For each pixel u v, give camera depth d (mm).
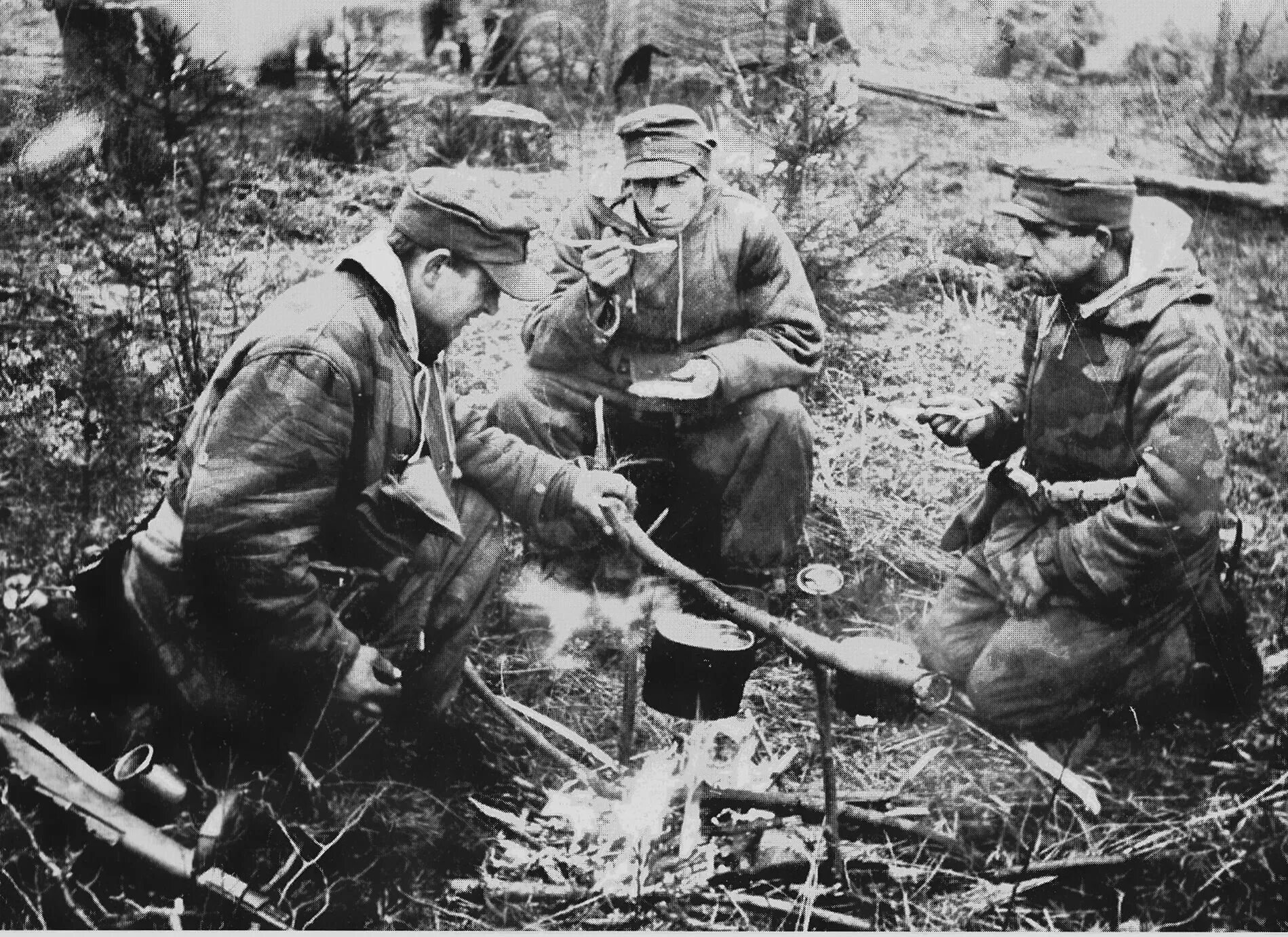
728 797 3475
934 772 3621
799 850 3389
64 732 3355
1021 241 3451
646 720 3723
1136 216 3436
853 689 3227
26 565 3740
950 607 3787
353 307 3184
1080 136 5105
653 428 3893
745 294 3875
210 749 3359
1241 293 4727
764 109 4918
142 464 3998
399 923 3254
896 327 4660
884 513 4223
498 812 3473
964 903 3344
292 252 4652
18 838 3174
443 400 3453
